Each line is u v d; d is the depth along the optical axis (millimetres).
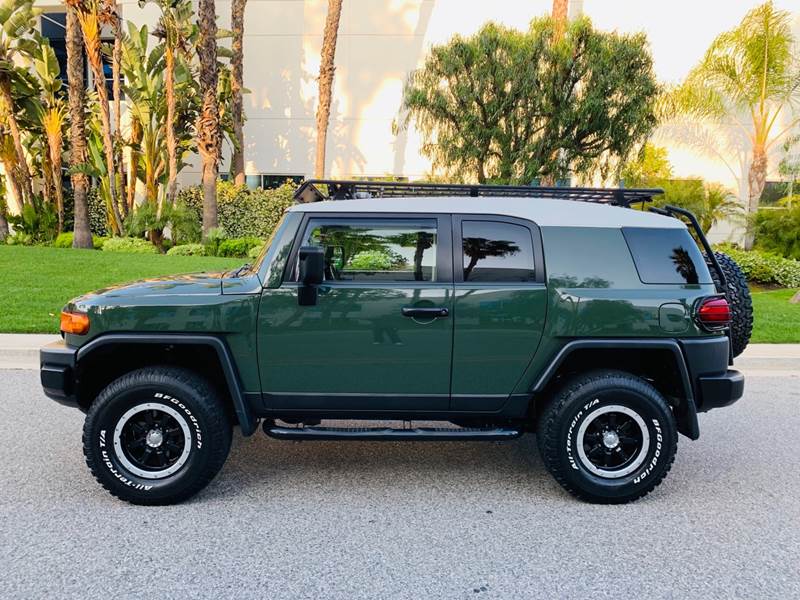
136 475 3674
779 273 15422
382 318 3678
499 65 14953
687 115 19766
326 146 22172
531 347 3719
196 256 16469
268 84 22234
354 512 3650
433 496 3896
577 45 14953
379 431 3811
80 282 11586
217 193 20234
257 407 3795
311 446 4766
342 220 3775
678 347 3678
